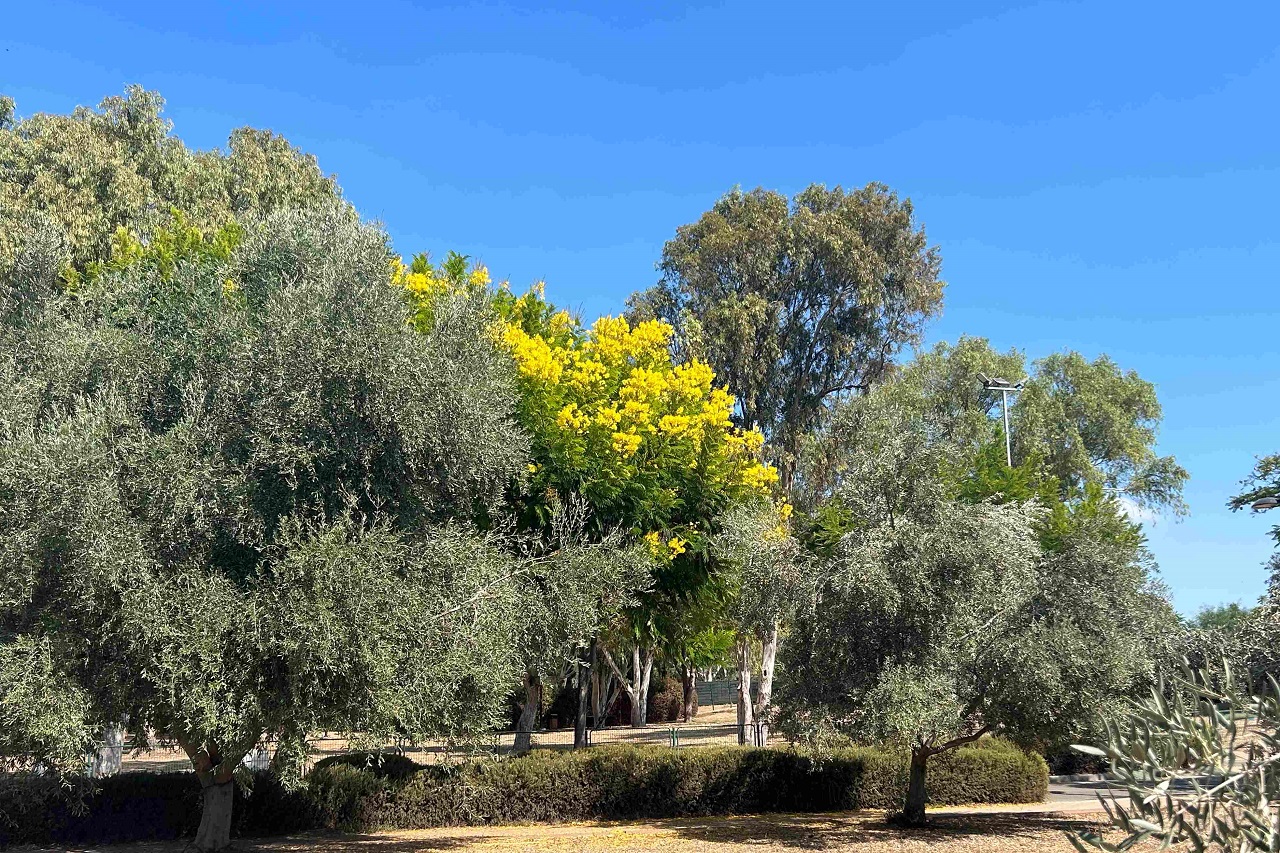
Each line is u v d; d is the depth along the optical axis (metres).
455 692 10.88
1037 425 41.16
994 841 13.11
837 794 17.31
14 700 9.09
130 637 9.56
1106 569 14.13
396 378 10.74
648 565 14.02
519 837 14.02
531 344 15.55
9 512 9.41
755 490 19.44
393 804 15.09
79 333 11.48
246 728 10.09
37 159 22.94
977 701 13.78
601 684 36.03
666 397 17.83
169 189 24.41
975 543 13.73
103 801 13.36
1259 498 16.70
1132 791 2.82
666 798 16.52
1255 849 2.74
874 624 13.94
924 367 42.06
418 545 11.14
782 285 37.62
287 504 10.57
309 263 11.86
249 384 10.67
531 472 14.73
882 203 39.00
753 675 32.97
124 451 10.22
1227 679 3.16
